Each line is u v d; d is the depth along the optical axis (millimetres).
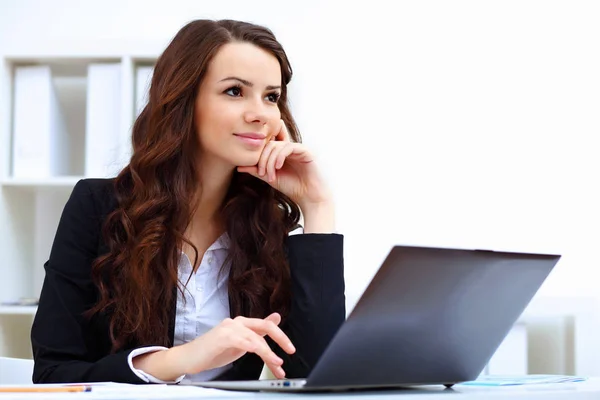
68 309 1939
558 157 3980
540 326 3799
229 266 2131
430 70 4012
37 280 3736
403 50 4012
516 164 3984
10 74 3443
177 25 3945
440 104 4000
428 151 3984
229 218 2135
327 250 1959
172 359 1529
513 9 4020
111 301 1950
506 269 1343
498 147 3988
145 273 1957
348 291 3625
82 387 1223
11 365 2049
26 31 3965
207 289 2119
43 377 1788
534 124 3992
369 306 1180
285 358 2000
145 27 3955
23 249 3592
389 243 3953
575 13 4016
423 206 3969
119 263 1972
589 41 4000
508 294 1394
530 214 3971
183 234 2039
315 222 2090
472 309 1344
